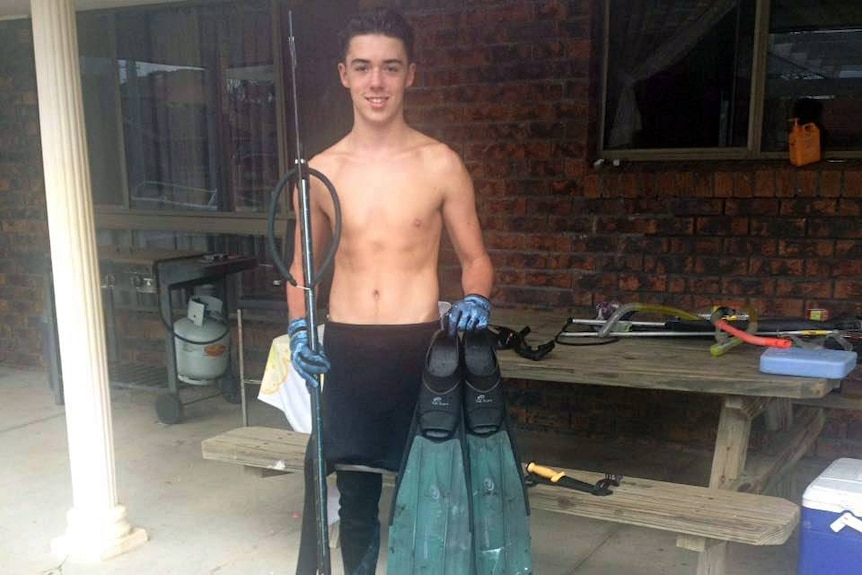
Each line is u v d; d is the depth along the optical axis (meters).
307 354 2.01
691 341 2.99
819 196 3.61
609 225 4.02
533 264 4.22
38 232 5.64
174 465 4.00
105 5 5.20
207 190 5.28
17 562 3.05
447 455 2.03
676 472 3.76
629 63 4.06
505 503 2.05
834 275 3.63
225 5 5.01
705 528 2.24
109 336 5.29
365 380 2.21
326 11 4.72
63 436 4.43
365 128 2.18
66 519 3.38
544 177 4.14
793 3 3.72
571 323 3.35
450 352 2.06
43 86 2.85
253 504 3.55
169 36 5.22
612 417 4.16
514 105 4.15
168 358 4.54
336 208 1.97
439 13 4.25
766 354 2.51
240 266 4.58
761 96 3.81
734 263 3.80
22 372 5.79
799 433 3.15
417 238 2.19
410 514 2.05
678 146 4.04
